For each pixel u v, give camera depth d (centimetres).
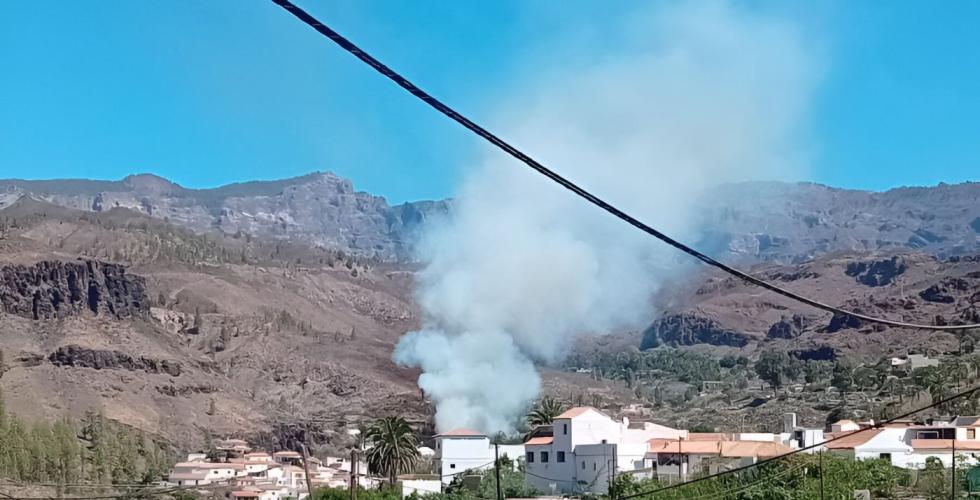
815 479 11550
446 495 15100
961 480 11994
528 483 16088
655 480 13088
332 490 15012
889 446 15075
